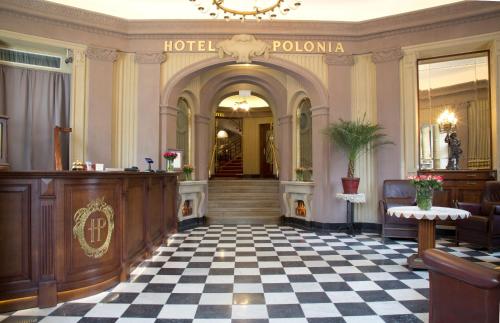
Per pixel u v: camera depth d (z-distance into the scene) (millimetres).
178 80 7633
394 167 7297
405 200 6707
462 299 2225
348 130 7059
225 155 16094
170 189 6941
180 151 7652
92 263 3785
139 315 3283
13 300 3320
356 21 7551
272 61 7656
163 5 7441
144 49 7562
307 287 4062
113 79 7430
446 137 7363
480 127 7031
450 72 7328
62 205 3520
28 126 6945
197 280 4320
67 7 6824
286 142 9148
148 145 7496
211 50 7613
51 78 7164
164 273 4609
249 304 3557
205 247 6156
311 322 3139
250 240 6770
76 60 7082
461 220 6102
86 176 3670
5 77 6777
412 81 7285
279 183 9625
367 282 4238
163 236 6324
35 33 6691
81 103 7109
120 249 4207
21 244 3359
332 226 7613
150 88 7539
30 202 3398
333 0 7184
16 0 6457
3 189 3277
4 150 4219
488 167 6910
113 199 4055
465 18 6863
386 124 7395
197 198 8688
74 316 3246
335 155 7602
